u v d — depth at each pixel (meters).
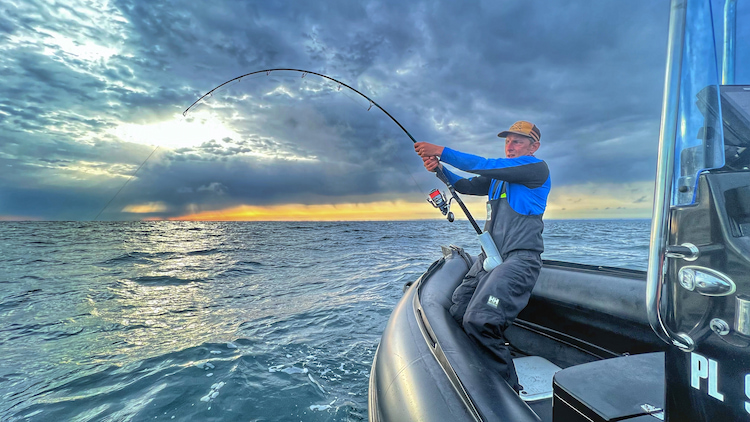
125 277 8.30
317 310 4.99
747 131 0.66
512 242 1.74
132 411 2.47
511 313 1.60
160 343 3.83
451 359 1.39
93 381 2.95
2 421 2.41
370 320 4.45
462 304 1.92
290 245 17.31
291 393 2.65
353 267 9.30
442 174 2.15
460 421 1.14
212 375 2.97
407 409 1.35
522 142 1.99
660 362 1.00
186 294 6.38
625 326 2.00
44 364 3.33
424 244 16.98
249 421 2.32
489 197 1.96
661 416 0.77
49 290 6.84
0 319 4.85
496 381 1.28
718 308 0.63
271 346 3.62
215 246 17.16
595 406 0.81
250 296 6.12
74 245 17.98
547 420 1.55
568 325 2.30
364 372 3.00
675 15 0.67
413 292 2.52
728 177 0.64
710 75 0.67
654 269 0.72
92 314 5.09
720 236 0.62
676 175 0.68
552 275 2.48
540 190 1.76
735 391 0.61
